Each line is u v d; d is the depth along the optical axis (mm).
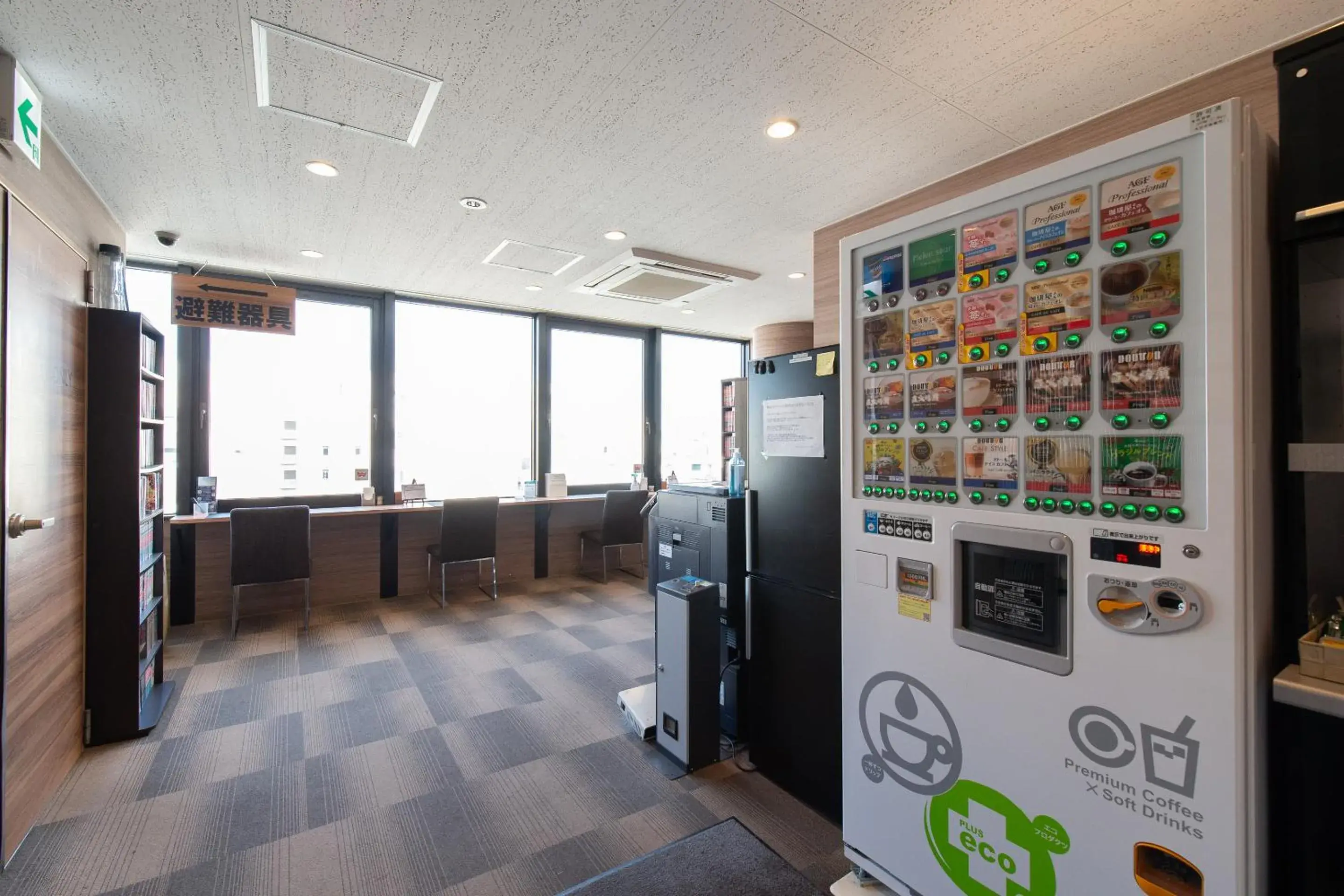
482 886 1636
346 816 1938
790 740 2062
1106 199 1107
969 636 1287
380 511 4367
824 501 1927
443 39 1740
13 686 1726
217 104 2076
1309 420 1051
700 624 2236
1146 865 1044
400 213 3084
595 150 2424
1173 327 1021
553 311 5367
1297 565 1044
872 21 1656
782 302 4988
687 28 1692
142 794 2041
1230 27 1649
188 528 3992
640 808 1989
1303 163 1023
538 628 3971
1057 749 1146
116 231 3086
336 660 3354
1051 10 1601
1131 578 1051
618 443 5992
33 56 1800
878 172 2623
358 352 4684
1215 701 961
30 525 1727
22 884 1617
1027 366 1212
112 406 2377
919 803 1380
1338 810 952
